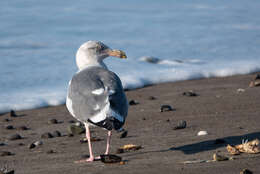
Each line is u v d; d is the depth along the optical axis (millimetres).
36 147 10000
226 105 13039
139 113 12781
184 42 23906
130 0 36781
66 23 27844
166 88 16250
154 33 25953
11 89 15891
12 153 9523
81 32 25750
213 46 23094
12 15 29125
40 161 8781
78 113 8492
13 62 19188
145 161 8219
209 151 8688
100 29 26578
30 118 13195
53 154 9320
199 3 37094
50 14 30062
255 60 20266
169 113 12594
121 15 31031
